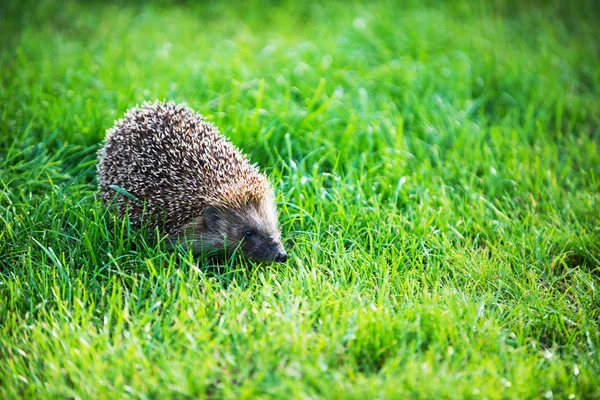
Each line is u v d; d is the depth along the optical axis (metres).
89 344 5.27
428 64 10.48
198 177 6.91
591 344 5.61
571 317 6.03
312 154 8.25
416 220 7.25
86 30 11.88
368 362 5.29
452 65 10.51
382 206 7.50
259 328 5.45
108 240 6.59
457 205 7.78
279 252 6.77
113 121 8.50
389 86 9.82
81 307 5.69
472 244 7.31
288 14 12.74
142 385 4.93
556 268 6.90
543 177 8.19
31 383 4.98
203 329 5.41
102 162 7.31
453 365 5.15
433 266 6.63
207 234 6.97
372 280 6.46
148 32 11.83
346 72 10.09
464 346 5.43
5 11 12.21
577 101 9.82
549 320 5.98
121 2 13.12
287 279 6.25
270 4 13.11
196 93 9.32
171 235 6.91
